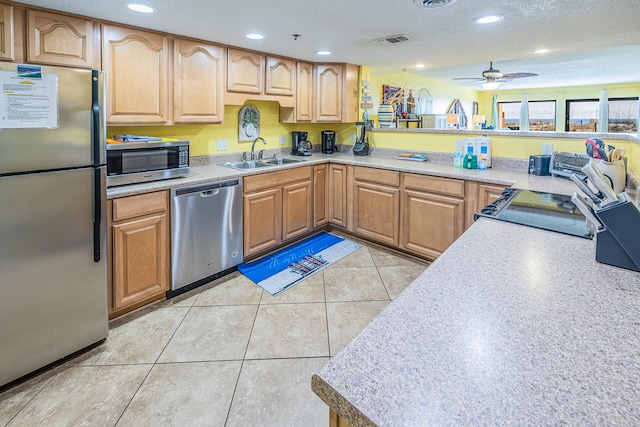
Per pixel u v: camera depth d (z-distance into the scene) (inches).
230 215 115.0
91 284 77.2
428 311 30.9
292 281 113.6
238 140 141.6
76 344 76.4
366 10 84.9
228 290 107.8
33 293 68.8
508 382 22.3
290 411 63.3
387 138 156.3
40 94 64.7
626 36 109.1
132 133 111.3
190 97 109.3
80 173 71.9
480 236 51.4
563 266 40.1
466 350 25.5
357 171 142.3
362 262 128.4
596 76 246.1
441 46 121.5
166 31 100.7
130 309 95.2
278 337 84.7
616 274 37.7
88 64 87.9
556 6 81.8
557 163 106.2
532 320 29.2
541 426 19.1
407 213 128.5
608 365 23.7
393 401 21.1
